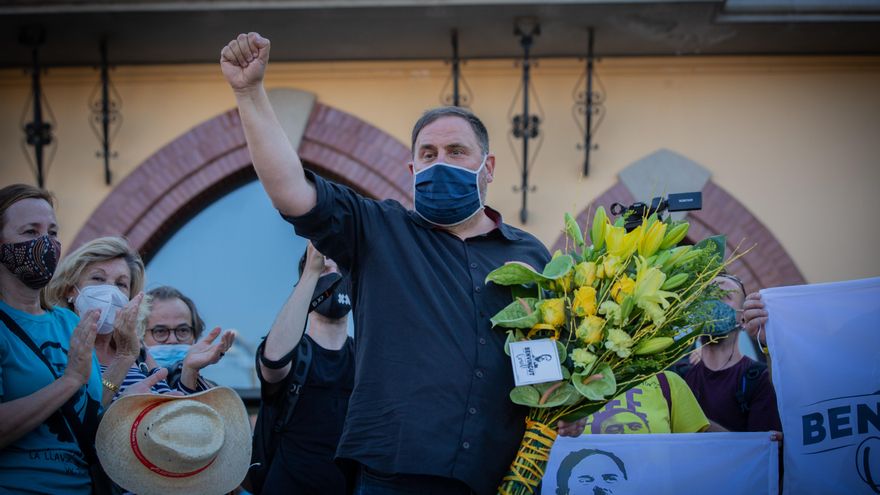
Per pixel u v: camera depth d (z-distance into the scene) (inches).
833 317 177.0
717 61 354.3
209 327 353.4
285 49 348.2
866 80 354.0
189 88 358.9
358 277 141.0
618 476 181.5
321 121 354.6
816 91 354.3
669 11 321.4
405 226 141.3
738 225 348.2
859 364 175.2
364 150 352.5
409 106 355.6
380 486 132.9
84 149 355.3
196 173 354.6
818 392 175.0
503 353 137.5
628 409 188.2
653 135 352.2
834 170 351.3
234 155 355.3
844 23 329.1
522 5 318.7
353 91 357.1
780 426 193.2
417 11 321.4
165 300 211.5
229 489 155.5
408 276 137.8
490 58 353.4
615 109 352.5
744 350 338.6
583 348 136.9
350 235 138.8
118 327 159.9
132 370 172.6
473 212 143.6
